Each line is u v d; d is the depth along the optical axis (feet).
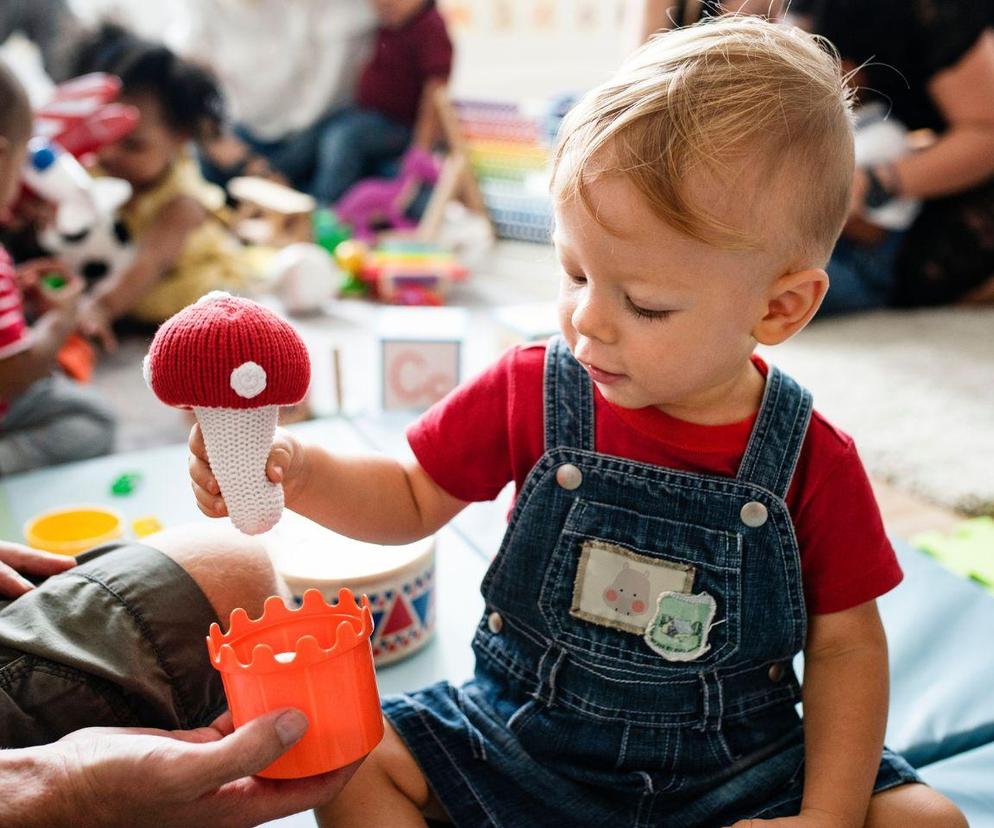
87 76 6.77
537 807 2.32
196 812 1.90
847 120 2.11
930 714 2.96
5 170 4.45
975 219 7.61
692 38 2.12
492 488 2.52
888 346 6.97
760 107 1.96
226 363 1.81
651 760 2.33
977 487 4.96
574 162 1.99
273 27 9.84
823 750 2.26
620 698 2.35
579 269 2.06
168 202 6.93
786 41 2.15
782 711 2.45
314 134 10.12
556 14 10.79
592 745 2.34
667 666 2.33
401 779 2.34
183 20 10.28
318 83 9.98
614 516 2.32
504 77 11.17
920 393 6.10
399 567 2.99
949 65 6.81
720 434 2.30
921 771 2.75
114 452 5.16
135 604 2.27
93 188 6.67
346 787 2.30
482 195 10.53
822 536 2.31
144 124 6.68
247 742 1.84
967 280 7.78
